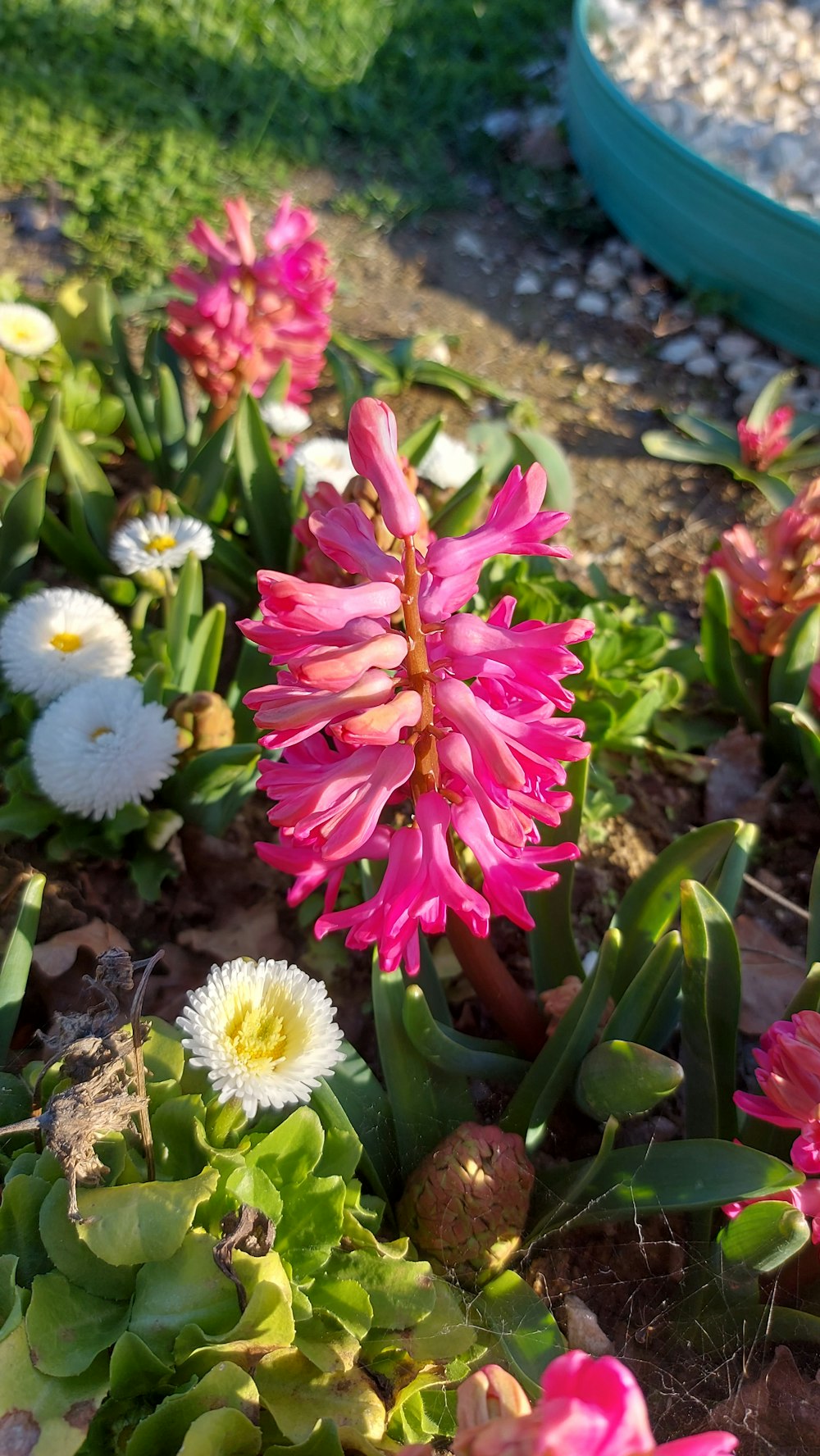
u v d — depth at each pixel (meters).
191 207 0.66
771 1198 0.24
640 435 0.56
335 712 0.20
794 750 0.40
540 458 0.47
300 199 0.69
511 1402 0.13
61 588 0.40
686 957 0.24
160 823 0.34
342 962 0.34
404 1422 0.23
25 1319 0.21
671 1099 0.32
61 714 0.32
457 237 0.68
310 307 0.42
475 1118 0.28
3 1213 0.22
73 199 0.65
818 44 0.83
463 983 0.33
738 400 0.59
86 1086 0.20
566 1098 0.30
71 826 0.34
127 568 0.37
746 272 0.61
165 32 0.78
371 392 0.56
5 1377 0.20
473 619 0.21
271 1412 0.21
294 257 0.41
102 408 0.46
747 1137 0.27
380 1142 0.27
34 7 0.79
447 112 0.76
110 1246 0.21
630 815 0.40
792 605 0.36
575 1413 0.11
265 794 0.38
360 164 0.72
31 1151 0.24
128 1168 0.23
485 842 0.22
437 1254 0.25
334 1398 0.22
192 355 0.42
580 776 0.29
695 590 0.49
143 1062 0.24
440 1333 0.23
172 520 0.38
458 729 0.20
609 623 0.40
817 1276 0.26
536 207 0.70
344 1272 0.23
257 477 0.39
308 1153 0.24
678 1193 0.23
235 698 0.37
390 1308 0.23
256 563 0.42
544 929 0.30
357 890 0.34
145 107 0.72
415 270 0.65
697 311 0.63
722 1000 0.25
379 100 0.77
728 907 0.27
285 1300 0.21
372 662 0.19
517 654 0.20
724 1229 0.23
